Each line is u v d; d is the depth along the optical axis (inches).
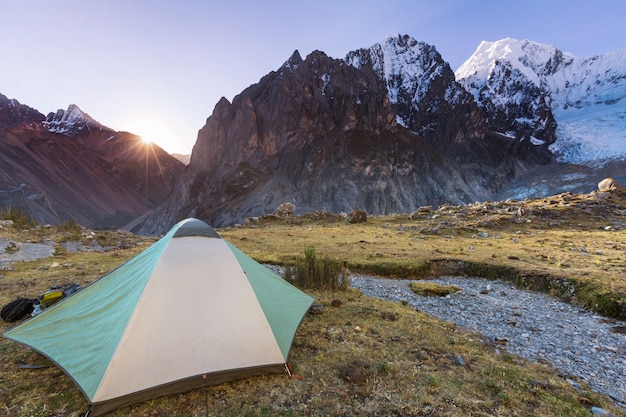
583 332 143.6
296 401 79.4
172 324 83.7
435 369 96.8
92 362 79.4
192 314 86.7
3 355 101.0
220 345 85.0
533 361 114.6
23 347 106.4
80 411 75.2
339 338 116.6
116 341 79.2
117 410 75.7
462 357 106.4
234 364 84.1
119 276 103.4
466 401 80.4
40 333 93.1
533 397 84.3
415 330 127.3
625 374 108.3
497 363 104.0
